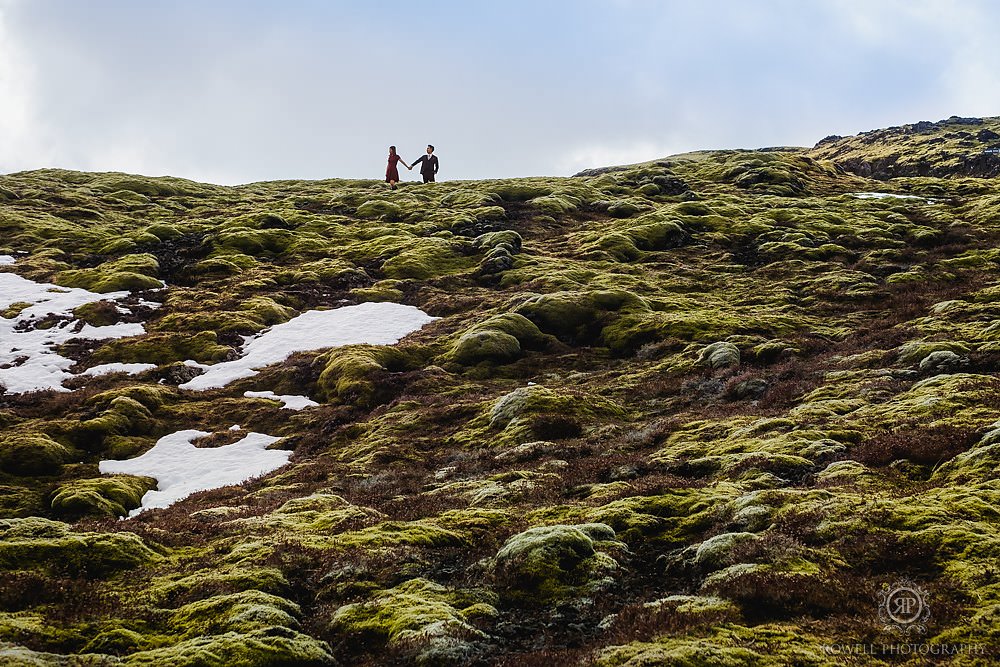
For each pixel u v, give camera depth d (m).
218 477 34.41
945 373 32.97
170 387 47.03
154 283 67.31
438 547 19.08
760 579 14.13
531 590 15.99
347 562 17.61
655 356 48.06
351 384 45.28
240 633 13.57
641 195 108.19
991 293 52.53
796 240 77.69
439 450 34.16
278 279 70.31
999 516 15.68
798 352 43.34
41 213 90.31
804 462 22.67
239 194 117.81
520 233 86.44
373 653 13.63
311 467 33.12
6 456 35.25
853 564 14.73
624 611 14.27
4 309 59.50
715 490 20.91
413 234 85.38
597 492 23.03
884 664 10.97
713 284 66.88
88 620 14.54
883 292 59.38
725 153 151.62
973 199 99.25
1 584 15.38
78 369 50.06
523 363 48.88
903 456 21.61
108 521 24.61
